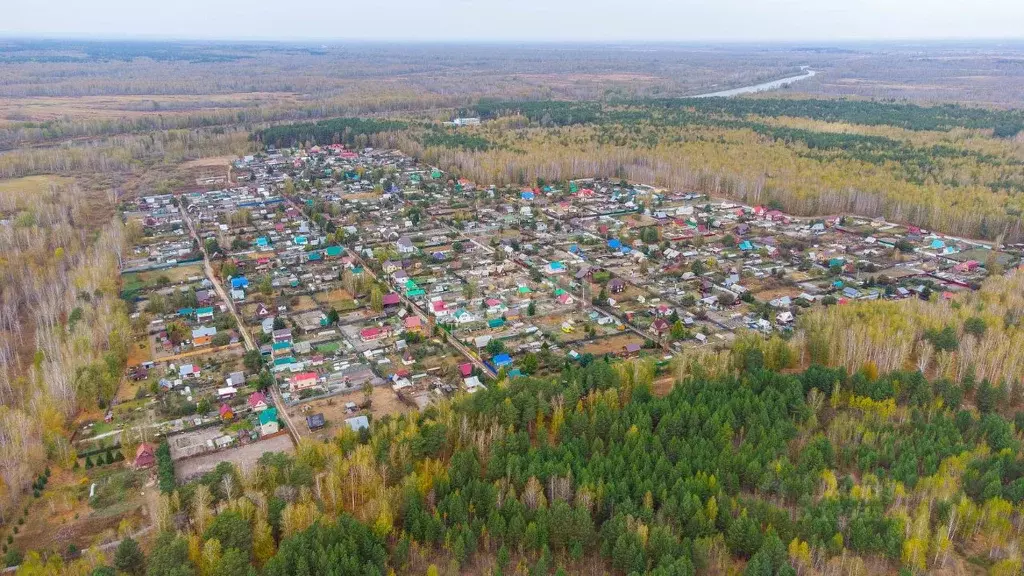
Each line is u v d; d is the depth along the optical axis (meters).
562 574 98.94
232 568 97.75
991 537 108.62
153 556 99.19
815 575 102.88
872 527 107.19
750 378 149.50
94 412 151.88
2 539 114.06
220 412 150.12
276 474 119.50
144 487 126.56
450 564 102.25
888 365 160.00
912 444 128.88
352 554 101.50
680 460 121.12
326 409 153.38
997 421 132.62
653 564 103.38
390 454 122.56
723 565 104.69
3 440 132.62
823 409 146.25
